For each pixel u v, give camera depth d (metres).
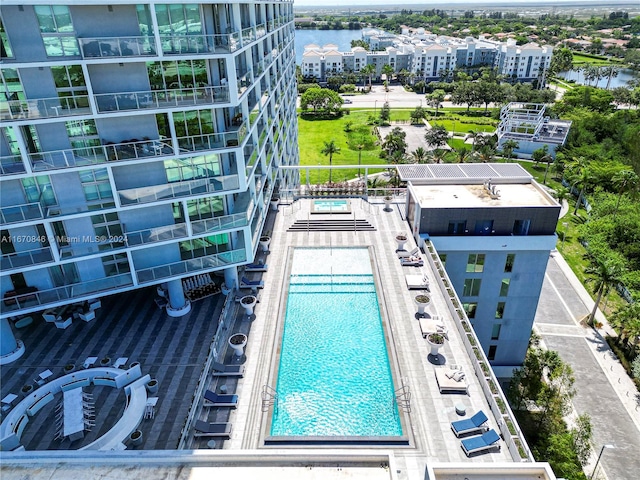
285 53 60.66
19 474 12.88
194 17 27.84
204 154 29.16
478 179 42.53
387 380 27.62
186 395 27.83
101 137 28.50
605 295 51.94
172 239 30.92
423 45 192.38
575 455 31.77
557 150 99.69
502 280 39.03
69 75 26.34
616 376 44.47
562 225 73.31
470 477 13.45
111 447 24.50
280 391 26.88
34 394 27.39
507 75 177.25
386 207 47.34
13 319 33.53
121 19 26.11
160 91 27.02
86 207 28.73
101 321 33.94
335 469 13.01
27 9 24.14
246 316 32.72
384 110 129.25
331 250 40.81
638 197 73.12
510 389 37.66
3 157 25.98
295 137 74.81
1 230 28.48
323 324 32.22
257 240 36.88
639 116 107.12
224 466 13.13
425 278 35.75
